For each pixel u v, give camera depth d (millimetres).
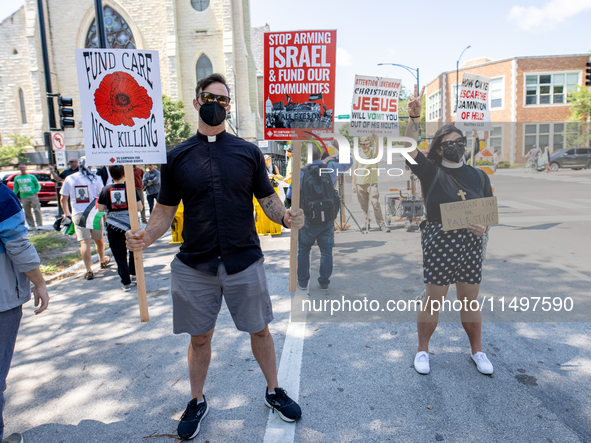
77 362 3189
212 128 2146
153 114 2156
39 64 26891
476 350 2789
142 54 2117
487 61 26172
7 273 2090
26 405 2627
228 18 26531
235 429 2283
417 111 2682
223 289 2150
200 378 2332
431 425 2236
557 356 2881
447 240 2633
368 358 2975
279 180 9961
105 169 6867
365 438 2162
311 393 2574
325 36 2270
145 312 2197
